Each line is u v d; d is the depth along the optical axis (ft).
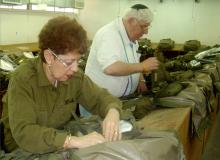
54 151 3.72
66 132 4.05
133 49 7.75
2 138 4.39
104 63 6.96
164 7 24.90
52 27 3.74
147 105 6.43
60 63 3.83
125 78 7.55
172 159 3.79
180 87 7.82
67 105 4.49
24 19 21.52
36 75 4.02
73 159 3.36
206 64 13.26
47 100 4.17
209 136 12.58
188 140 7.26
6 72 12.04
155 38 25.57
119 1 26.16
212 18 23.90
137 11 7.14
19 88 3.87
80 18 27.58
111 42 7.03
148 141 3.64
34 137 3.69
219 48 17.42
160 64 9.00
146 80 8.45
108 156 3.25
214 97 10.85
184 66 12.20
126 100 6.87
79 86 4.68
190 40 23.03
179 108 6.92
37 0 22.03
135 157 3.24
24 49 17.76
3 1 18.57
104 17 26.94
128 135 4.05
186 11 24.44
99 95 4.87
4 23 19.79
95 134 3.85
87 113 5.57
